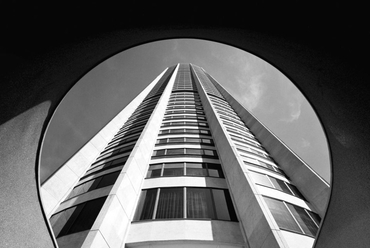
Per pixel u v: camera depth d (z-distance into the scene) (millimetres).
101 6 3605
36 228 4734
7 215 4047
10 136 3891
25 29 3393
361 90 3330
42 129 4672
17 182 4230
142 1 3699
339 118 3955
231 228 13336
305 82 4387
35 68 3797
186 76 71125
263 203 12266
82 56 4438
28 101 3973
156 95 46781
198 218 13844
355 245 3873
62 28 3693
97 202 15133
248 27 4148
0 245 3912
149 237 12656
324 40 3475
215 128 26328
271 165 22125
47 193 17141
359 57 3166
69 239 12578
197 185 17125
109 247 11078
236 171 16281
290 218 14188
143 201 15547
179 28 4590
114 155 22609
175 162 20594
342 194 4195
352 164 3885
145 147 21172
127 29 4336
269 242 10445
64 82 4605
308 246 12008
